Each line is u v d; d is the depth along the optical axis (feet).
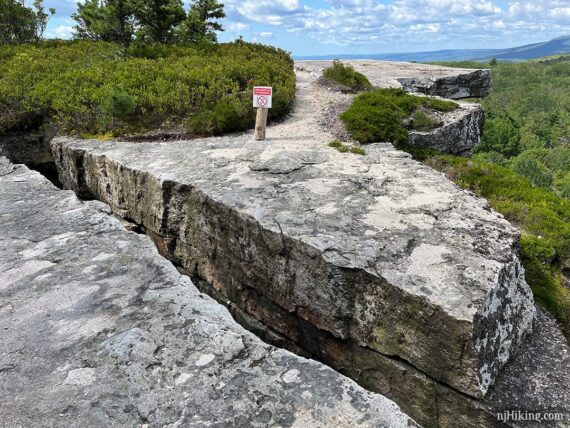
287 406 8.75
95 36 78.48
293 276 16.89
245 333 10.89
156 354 9.95
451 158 34.58
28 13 66.80
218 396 8.91
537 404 12.62
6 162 26.08
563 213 26.04
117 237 15.84
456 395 13.00
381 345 14.58
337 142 29.73
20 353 10.00
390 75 63.67
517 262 15.60
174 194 22.67
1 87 40.19
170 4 70.69
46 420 8.25
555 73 547.08
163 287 12.55
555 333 16.15
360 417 8.55
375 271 14.51
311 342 17.10
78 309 11.57
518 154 237.25
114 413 8.45
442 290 13.42
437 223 17.53
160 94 38.81
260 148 29.01
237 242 19.31
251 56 59.31
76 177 31.40
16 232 16.29
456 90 65.26
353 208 18.92
